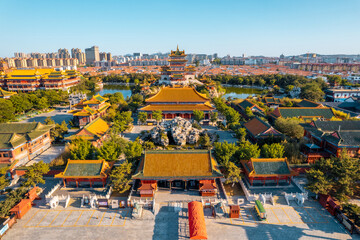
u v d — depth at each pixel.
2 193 58.84
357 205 50.25
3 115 113.31
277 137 78.06
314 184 51.00
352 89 175.88
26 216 49.50
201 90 173.62
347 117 101.81
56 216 49.53
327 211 50.81
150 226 46.47
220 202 49.97
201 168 56.41
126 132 101.12
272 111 114.06
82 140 74.75
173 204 52.03
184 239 43.16
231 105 143.88
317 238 43.09
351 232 44.09
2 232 43.66
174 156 58.03
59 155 76.69
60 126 92.19
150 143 77.00
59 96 163.62
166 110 115.44
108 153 65.12
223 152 64.44
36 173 56.91
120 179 54.25
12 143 67.06
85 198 53.47
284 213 50.00
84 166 59.09
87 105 117.06
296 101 142.00
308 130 77.56
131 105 134.12
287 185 59.88
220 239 42.78
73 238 43.22
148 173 55.41
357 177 51.06
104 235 44.00
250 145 67.25
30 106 138.75
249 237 43.34
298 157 70.94
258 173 57.97
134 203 50.12
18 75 195.00
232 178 57.97
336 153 65.94
